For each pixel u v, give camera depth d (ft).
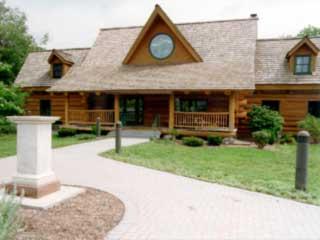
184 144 49.88
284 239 14.10
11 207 12.73
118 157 35.37
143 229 14.94
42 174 19.02
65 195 19.31
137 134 58.29
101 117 65.31
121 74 62.85
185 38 61.62
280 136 57.57
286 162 35.22
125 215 16.74
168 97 64.75
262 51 66.08
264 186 23.56
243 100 62.69
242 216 16.99
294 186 23.30
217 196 20.75
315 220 16.49
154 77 59.06
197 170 29.48
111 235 14.05
